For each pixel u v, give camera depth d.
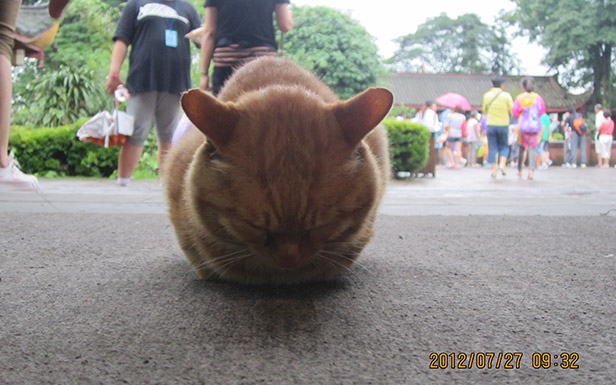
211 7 2.80
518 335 0.91
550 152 12.96
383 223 2.35
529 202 3.36
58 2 2.18
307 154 1.00
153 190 3.89
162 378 0.73
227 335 0.90
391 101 1.04
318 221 1.01
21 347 0.84
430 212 2.81
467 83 24.55
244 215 1.00
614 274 1.36
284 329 0.94
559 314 1.03
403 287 1.23
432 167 6.75
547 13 18.58
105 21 11.50
